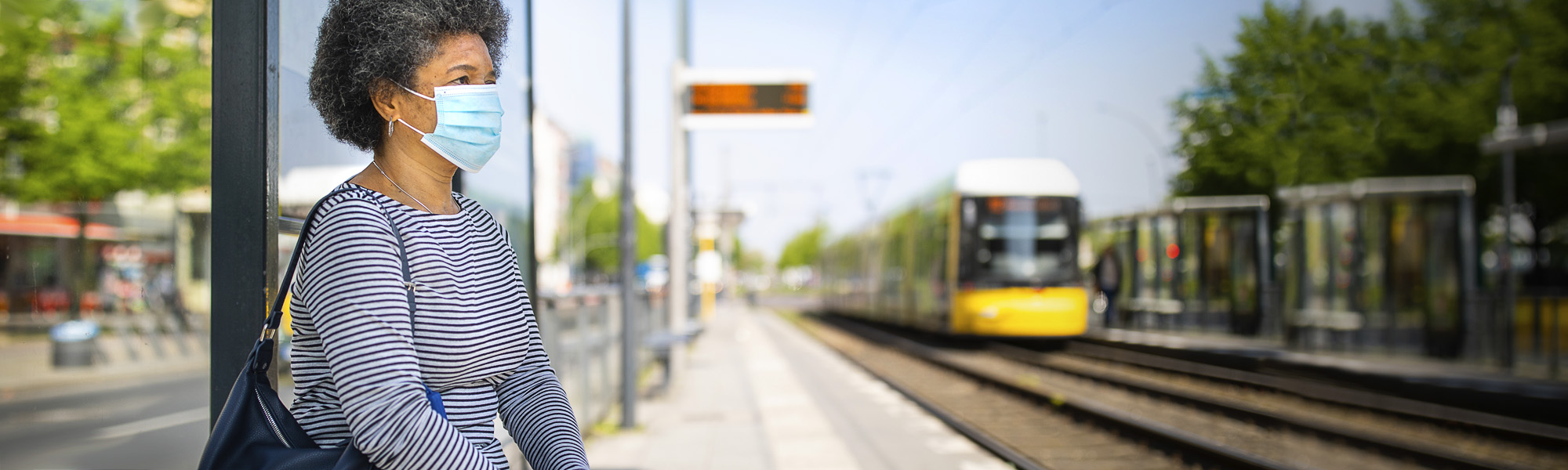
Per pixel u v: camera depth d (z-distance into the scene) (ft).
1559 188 81.92
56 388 38.99
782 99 41.16
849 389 39.99
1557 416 31.01
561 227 218.79
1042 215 56.90
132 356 48.91
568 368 24.63
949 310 58.39
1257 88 60.44
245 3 7.32
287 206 9.55
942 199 62.08
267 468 4.77
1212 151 62.18
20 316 70.44
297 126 9.55
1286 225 58.23
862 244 102.17
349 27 5.46
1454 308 49.37
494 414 5.48
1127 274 83.05
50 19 56.75
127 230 77.41
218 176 7.32
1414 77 73.10
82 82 58.08
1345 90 62.80
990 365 52.80
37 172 57.93
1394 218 52.54
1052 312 55.47
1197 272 72.13
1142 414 33.27
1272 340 66.28
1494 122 73.92
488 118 5.56
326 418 5.07
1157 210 75.15
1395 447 24.72
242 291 7.28
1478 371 44.52
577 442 5.52
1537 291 63.10
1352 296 54.95
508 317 5.41
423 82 5.44
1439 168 75.56
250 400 4.97
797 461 24.03
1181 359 57.67
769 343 69.10
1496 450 26.00
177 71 58.54
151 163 59.52
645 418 31.99
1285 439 27.86
